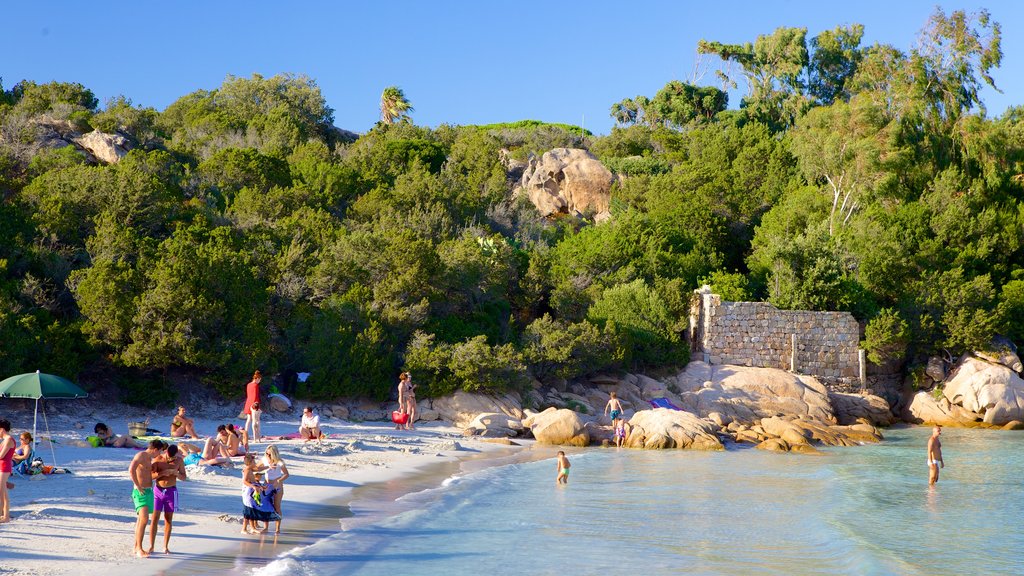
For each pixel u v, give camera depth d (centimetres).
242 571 1428
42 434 2792
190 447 2531
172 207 4884
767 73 11250
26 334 3244
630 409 4575
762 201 7700
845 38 11012
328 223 5484
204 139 7938
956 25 7844
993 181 7169
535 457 3353
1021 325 5788
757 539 1952
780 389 4888
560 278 5475
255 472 1736
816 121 7088
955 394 5331
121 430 3084
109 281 3503
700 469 3114
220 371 3688
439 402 4131
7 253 3747
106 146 6406
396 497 2297
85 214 4412
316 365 3981
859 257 6116
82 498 1825
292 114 9462
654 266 5847
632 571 1634
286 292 4338
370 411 4103
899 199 7106
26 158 5822
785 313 5394
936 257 6231
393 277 4550
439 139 9894
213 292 3731
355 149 8338
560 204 8088
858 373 5469
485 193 7706
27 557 1375
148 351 3431
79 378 3538
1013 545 1994
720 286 5675
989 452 3897
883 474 3164
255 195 5781
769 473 3033
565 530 1992
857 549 1852
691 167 8225
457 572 1567
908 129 7262
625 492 2575
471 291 5000
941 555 1888
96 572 1336
